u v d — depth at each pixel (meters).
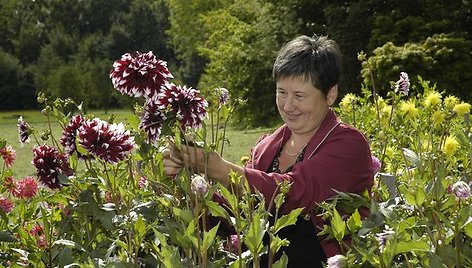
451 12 21.69
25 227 3.10
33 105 60.72
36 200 3.04
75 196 2.73
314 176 2.66
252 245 1.89
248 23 32.00
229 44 28.67
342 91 23.14
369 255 1.95
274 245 1.99
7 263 2.89
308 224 2.71
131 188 2.74
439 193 2.17
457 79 18.73
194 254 2.24
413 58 18.36
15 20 67.44
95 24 71.00
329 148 2.73
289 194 2.64
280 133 3.02
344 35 23.44
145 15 68.62
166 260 1.90
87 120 2.57
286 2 25.91
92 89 54.50
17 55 66.06
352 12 23.31
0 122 47.31
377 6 23.31
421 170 2.53
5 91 60.03
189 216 2.05
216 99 2.69
